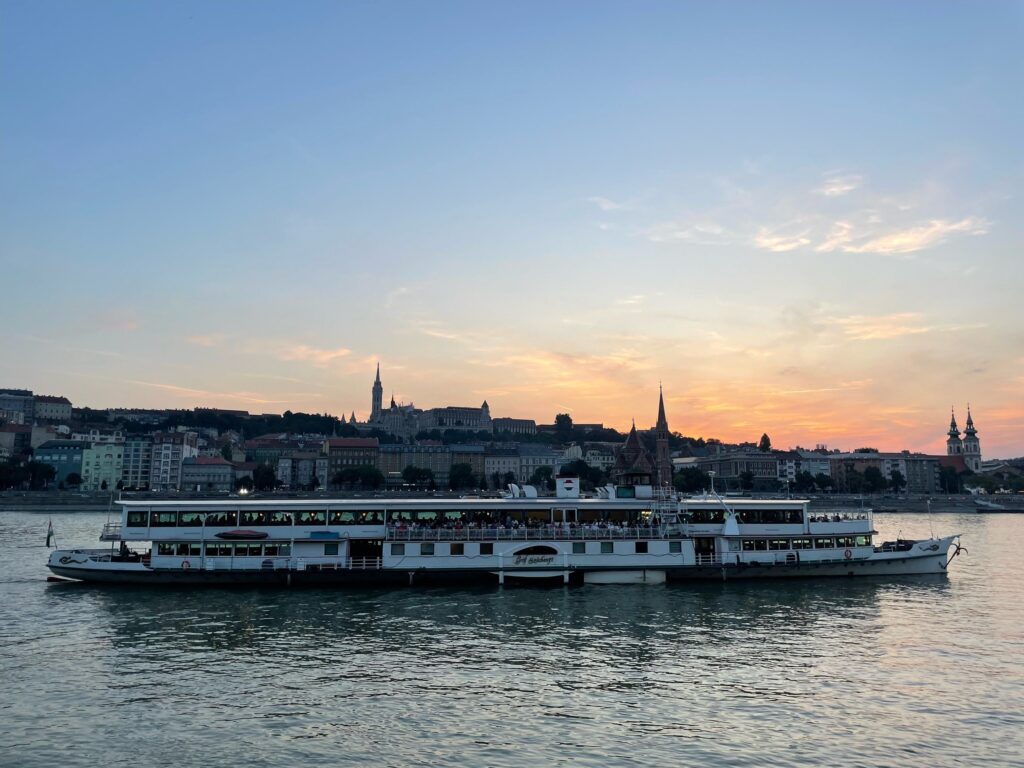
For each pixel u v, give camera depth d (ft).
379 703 129.90
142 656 158.81
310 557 238.68
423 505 245.86
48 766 104.53
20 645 167.32
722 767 106.11
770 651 164.76
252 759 107.34
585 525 247.09
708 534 252.83
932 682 143.43
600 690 137.69
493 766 105.81
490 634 178.81
